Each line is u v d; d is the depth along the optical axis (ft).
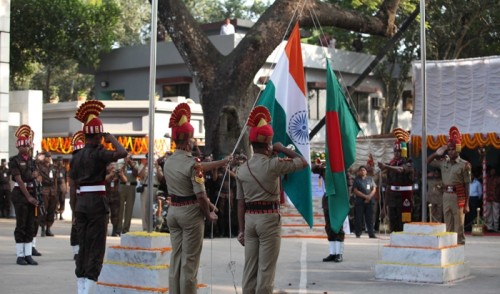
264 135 29.32
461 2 116.06
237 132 71.36
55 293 36.17
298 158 29.58
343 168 39.81
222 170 67.26
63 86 192.13
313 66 115.55
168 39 136.56
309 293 37.29
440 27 117.80
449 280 41.22
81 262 32.89
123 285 32.30
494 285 40.09
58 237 65.72
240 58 71.67
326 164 39.96
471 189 79.15
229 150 71.00
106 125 104.27
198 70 72.23
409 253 41.47
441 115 78.43
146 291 31.55
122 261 32.65
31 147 47.83
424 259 41.11
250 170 29.19
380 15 79.25
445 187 49.75
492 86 77.41
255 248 29.40
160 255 32.09
